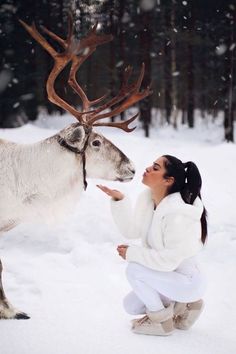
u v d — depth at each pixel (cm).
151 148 1099
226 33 2072
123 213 363
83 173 407
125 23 2306
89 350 328
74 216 643
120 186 764
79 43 429
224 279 476
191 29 2217
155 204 356
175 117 2631
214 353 330
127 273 350
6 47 2312
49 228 609
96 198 707
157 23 2256
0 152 403
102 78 2720
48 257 520
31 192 399
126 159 416
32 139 1144
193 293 347
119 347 333
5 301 381
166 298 355
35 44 2347
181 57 2555
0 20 2277
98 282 459
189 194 344
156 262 334
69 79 430
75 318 380
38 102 2506
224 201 734
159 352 327
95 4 2052
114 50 2389
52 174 398
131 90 426
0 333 351
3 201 396
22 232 602
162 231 339
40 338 344
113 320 378
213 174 880
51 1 2348
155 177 346
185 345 339
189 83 2534
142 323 355
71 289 440
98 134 411
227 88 1966
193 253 336
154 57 2448
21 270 484
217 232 616
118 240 593
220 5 2223
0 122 2373
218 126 2792
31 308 399
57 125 2442
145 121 2114
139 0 2023
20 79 2350
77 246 558
